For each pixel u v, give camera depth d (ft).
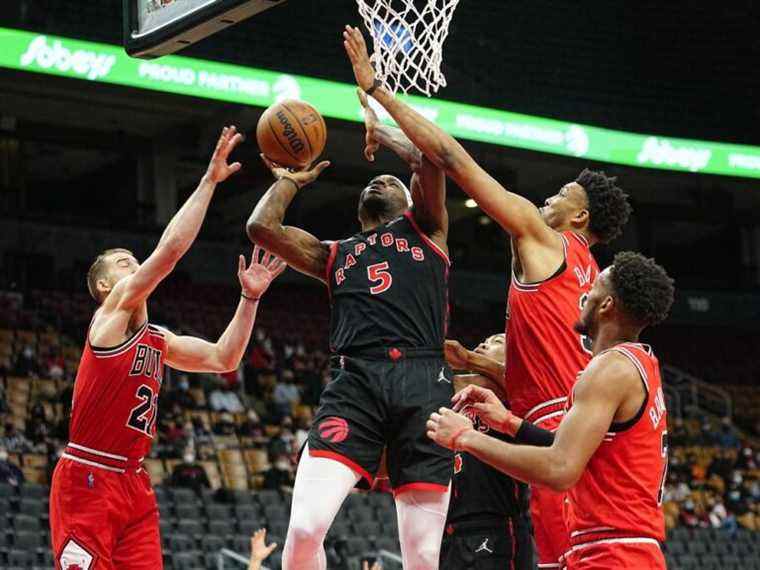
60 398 65.46
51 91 77.97
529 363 18.04
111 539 18.26
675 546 67.77
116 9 79.05
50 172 99.19
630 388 14.49
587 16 100.89
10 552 49.01
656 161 88.84
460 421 14.73
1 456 55.88
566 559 15.11
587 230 19.38
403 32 19.81
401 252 17.53
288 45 84.89
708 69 101.09
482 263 105.40
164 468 61.26
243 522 57.21
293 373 78.74
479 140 81.71
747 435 96.17
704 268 117.29
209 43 81.56
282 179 18.26
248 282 19.92
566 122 85.61
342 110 77.97
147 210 89.40
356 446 16.78
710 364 104.27
